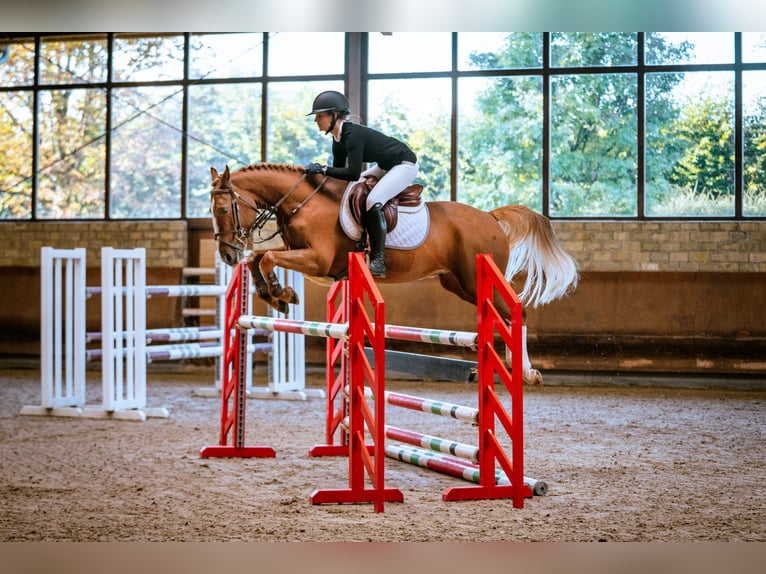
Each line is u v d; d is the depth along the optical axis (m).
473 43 9.63
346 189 5.45
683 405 7.48
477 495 3.91
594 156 9.39
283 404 7.52
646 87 9.30
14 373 10.04
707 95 9.19
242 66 10.12
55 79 10.56
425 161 9.73
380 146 5.41
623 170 9.34
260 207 5.50
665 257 9.09
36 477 4.38
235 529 3.34
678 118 9.25
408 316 9.50
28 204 10.63
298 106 10.00
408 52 9.76
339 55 9.90
